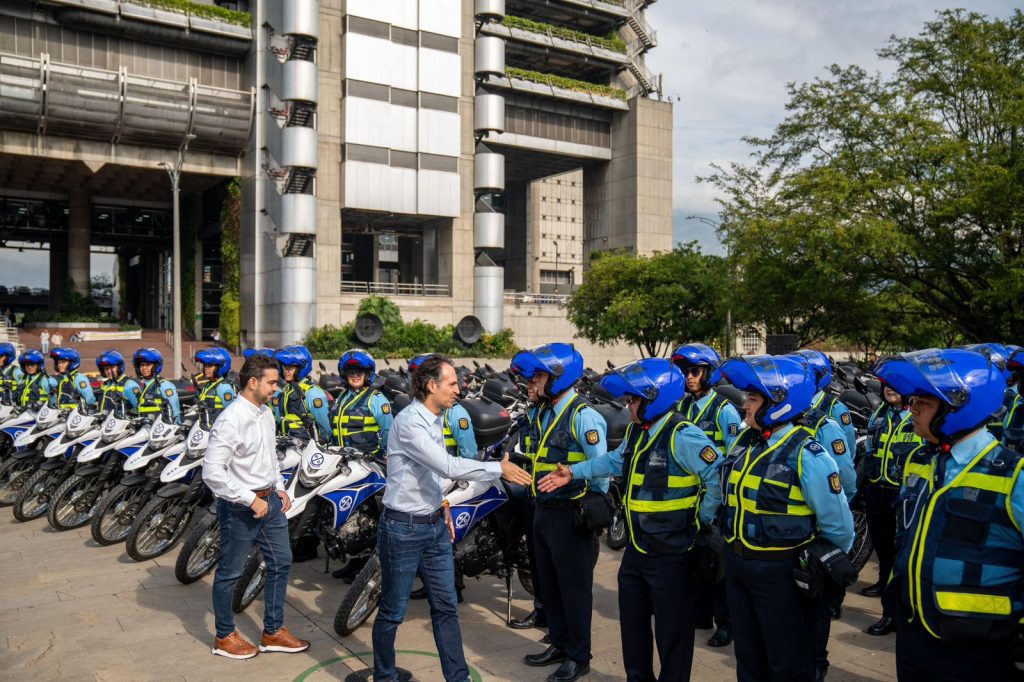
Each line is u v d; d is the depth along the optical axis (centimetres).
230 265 3912
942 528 286
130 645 548
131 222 4991
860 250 1947
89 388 1023
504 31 4522
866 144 2141
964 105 2048
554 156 5116
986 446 285
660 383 422
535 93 4731
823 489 351
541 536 507
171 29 3566
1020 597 273
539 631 585
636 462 432
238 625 589
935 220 1944
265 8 3647
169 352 3747
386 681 462
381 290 4247
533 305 4588
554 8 4941
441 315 4094
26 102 3219
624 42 5162
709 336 3284
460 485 568
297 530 615
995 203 1816
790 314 2334
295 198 3472
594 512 479
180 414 882
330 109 3738
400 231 4841
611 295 3522
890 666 517
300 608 626
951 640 279
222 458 507
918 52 2088
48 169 3844
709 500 407
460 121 4097
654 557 424
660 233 5147
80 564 739
